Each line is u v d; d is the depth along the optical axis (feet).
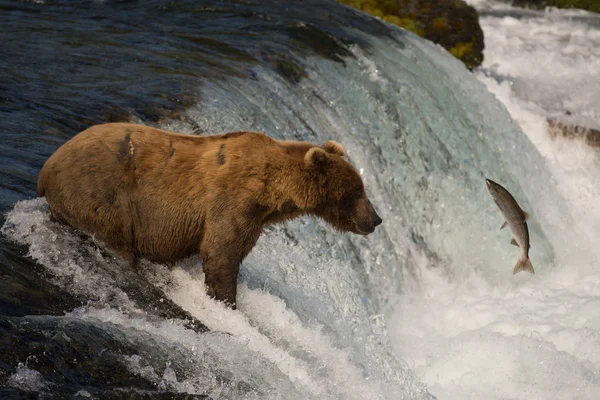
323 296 47.93
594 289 65.72
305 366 37.68
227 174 37.19
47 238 36.29
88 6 83.82
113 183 36.27
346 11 87.20
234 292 38.32
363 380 39.99
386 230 61.26
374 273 57.62
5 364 28.30
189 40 72.02
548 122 89.76
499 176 73.26
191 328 35.83
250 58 67.56
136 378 30.25
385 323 55.16
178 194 36.91
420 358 53.47
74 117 52.54
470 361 51.90
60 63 63.72
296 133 60.64
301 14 82.74
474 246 67.31
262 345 36.99
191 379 31.37
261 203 37.86
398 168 66.74
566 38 114.62
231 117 56.85
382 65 73.97
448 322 59.11
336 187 39.37
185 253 38.58
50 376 28.68
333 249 53.83
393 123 68.80
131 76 61.36
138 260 38.32
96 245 37.24
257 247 47.16
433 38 103.04
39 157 45.96
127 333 32.32
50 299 33.22
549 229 75.05
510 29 116.78
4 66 61.77
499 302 61.98
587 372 50.44
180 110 55.72
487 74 101.04
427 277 63.82
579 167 85.97
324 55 71.67
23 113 52.19
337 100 66.95
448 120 73.67
